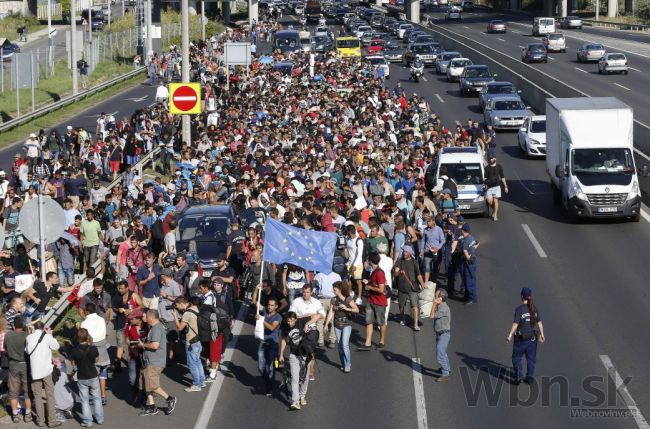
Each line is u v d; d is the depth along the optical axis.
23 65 49.69
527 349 16.88
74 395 17.27
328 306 19.48
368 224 24.11
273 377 16.89
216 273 20.72
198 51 76.44
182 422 15.91
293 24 135.12
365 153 34.38
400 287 20.55
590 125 30.66
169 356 18.69
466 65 64.81
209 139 36.75
